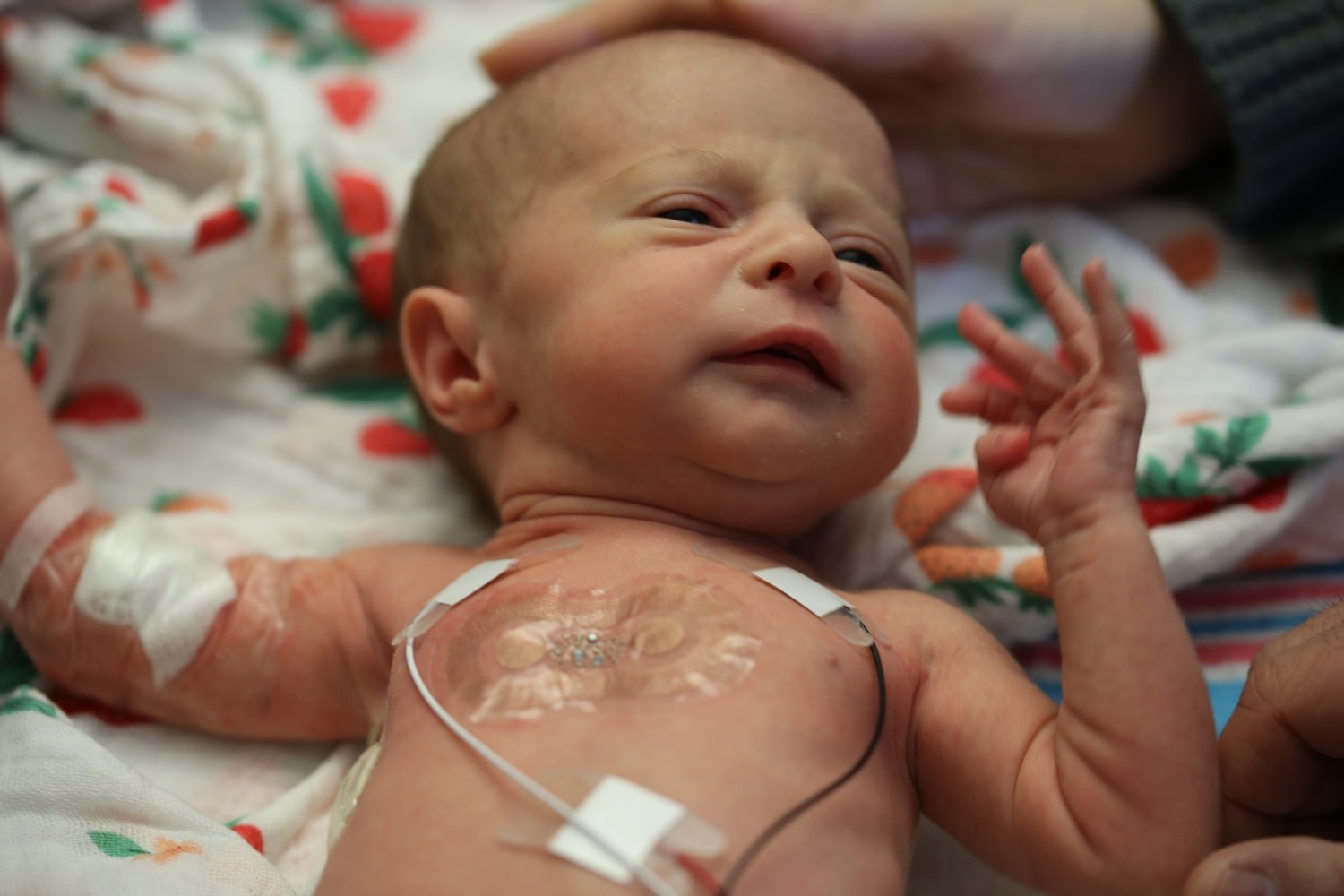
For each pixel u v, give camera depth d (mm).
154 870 977
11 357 1300
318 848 1148
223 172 1655
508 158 1294
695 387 1102
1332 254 1646
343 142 1686
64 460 1285
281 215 1581
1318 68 1488
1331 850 855
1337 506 1347
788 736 944
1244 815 965
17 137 1702
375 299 1620
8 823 1013
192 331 1576
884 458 1179
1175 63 1585
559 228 1204
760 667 983
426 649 1049
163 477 1515
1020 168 1698
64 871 968
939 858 1172
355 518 1464
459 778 924
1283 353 1446
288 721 1219
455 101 1762
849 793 944
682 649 995
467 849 870
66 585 1214
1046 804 971
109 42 1757
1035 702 1043
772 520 1188
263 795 1200
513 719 951
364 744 1235
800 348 1136
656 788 884
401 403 1610
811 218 1230
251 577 1251
